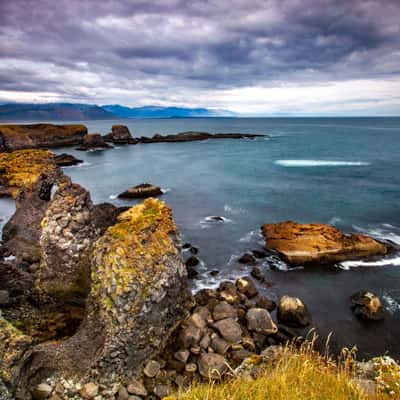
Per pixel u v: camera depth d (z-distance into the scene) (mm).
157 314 12344
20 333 9758
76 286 14812
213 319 15727
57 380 10383
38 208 23672
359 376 8625
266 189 48094
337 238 25625
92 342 11312
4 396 8758
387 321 17844
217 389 6734
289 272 23203
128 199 43906
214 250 26828
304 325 17141
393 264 24219
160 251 12891
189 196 44406
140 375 11805
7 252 20797
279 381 6469
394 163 70750
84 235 15211
